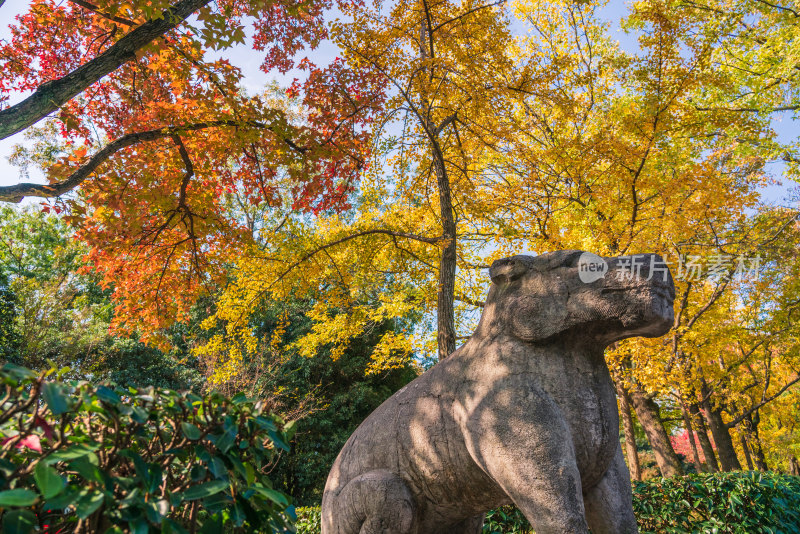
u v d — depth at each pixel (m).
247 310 5.96
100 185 4.68
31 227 14.96
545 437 1.71
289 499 1.39
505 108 5.33
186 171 5.35
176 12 4.27
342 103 5.49
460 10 5.51
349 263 6.36
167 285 5.84
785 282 8.18
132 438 1.31
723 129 7.10
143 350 11.85
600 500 1.86
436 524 2.12
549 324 1.89
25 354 10.58
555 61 5.39
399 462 2.06
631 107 7.55
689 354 8.17
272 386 10.75
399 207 6.53
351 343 12.78
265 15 6.02
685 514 4.52
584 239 6.32
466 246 6.82
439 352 5.25
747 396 11.18
